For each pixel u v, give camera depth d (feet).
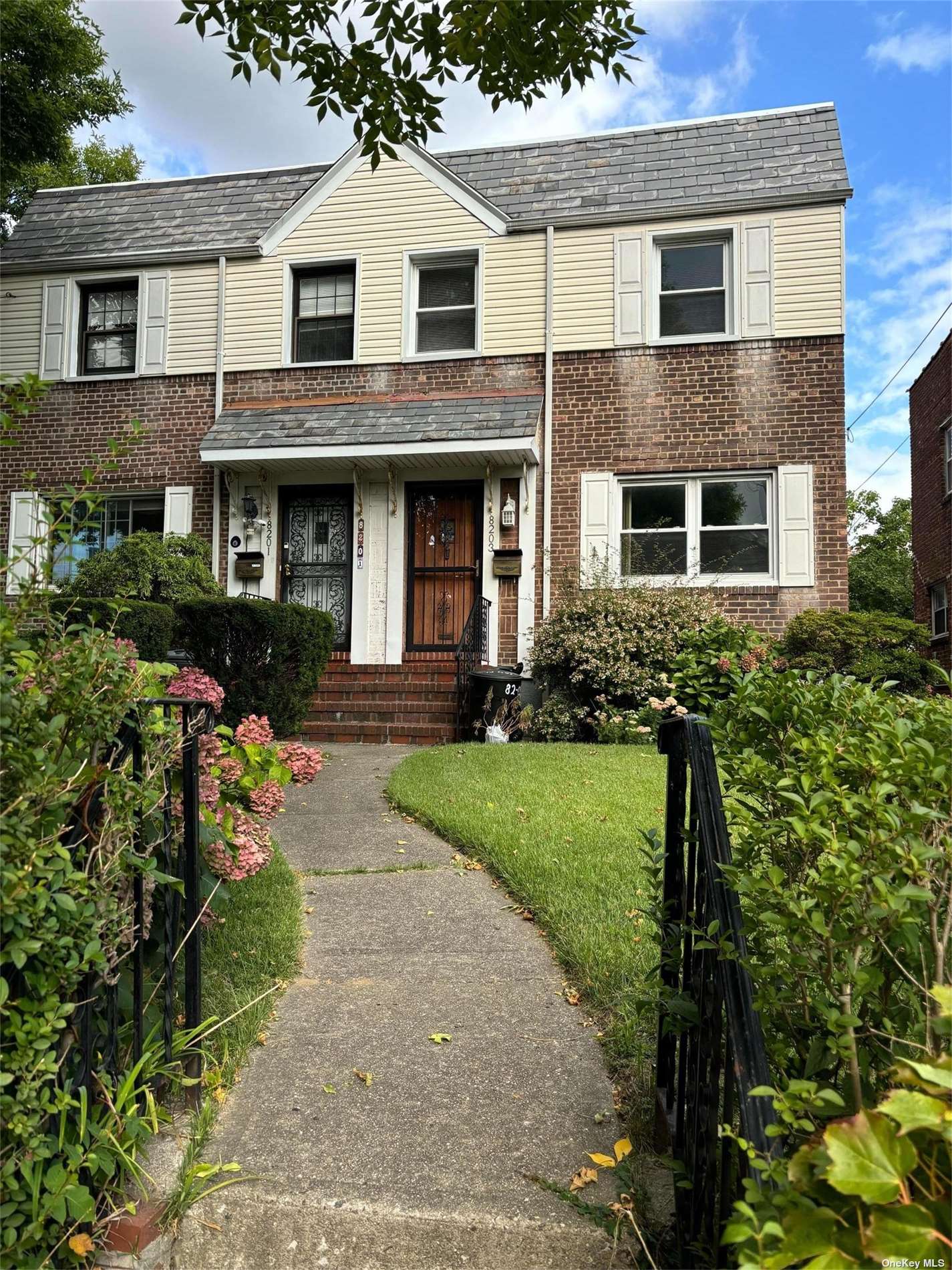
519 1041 8.46
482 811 16.75
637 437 33.91
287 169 41.11
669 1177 6.29
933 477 56.08
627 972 9.55
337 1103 7.38
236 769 9.61
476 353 35.58
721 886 5.30
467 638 31.19
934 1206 3.14
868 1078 5.07
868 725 5.54
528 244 35.47
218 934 10.90
